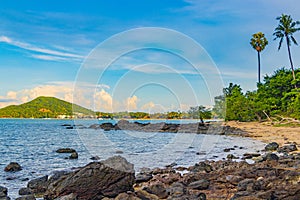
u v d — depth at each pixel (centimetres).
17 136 4088
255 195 827
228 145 2541
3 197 946
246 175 1133
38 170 1510
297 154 1695
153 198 879
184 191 950
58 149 2366
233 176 1106
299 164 1326
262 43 6241
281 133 3462
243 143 2697
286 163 1417
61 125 7400
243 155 1920
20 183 1217
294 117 4394
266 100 5162
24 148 2591
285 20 5231
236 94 5806
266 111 5259
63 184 894
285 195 829
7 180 1275
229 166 1377
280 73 5369
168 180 1144
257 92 5622
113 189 900
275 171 1159
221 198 894
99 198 887
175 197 883
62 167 1595
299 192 841
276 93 5188
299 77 4719
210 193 949
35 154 2167
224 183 1067
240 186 963
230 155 1833
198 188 1004
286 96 4784
